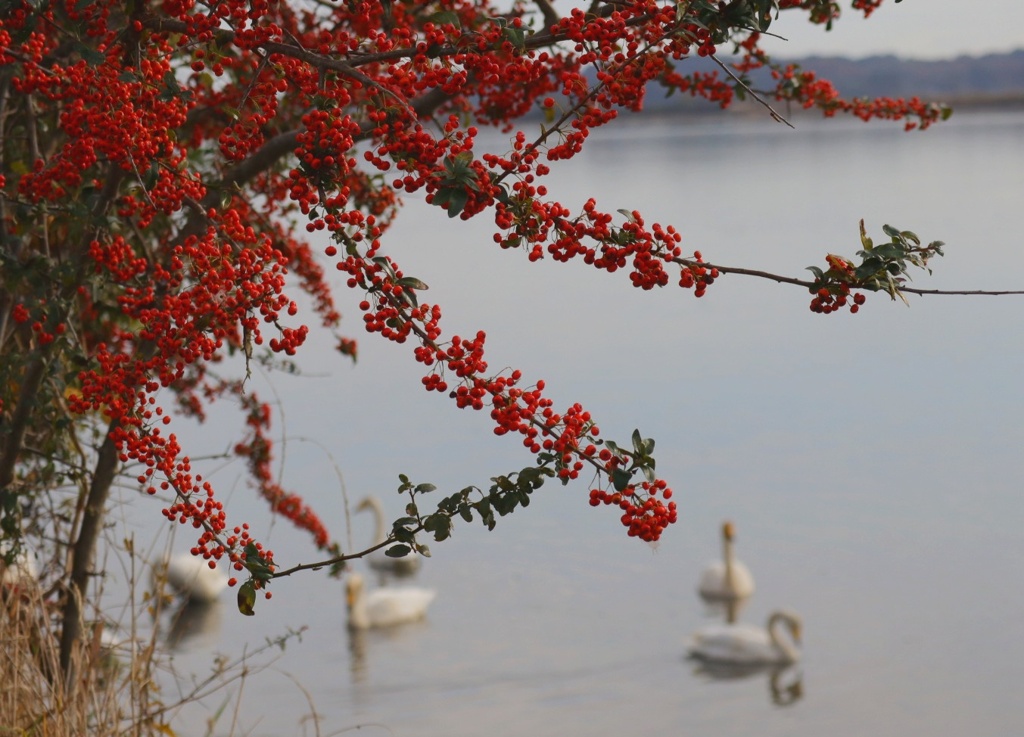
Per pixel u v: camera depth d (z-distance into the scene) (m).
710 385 40.19
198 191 4.71
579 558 26.02
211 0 4.51
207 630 21.33
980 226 69.31
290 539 24.31
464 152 3.84
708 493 29.58
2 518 6.10
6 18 4.86
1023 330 49.41
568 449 3.89
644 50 4.09
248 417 8.26
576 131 4.03
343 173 3.98
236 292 4.32
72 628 6.44
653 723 19.48
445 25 4.51
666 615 23.80
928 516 27.38
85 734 5.92
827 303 4.03
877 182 108.19
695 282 3.98
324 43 4.30
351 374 41.19
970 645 21.61
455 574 25.52
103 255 5.21
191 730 12.23
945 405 36.69
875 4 6.36
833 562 25.59
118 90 4.52
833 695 20.42
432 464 30.47
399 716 18.73
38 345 6.08
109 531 7.07
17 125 7.09
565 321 53.28
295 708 18.70
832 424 35.06
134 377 4.50
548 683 20.58
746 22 4.09
